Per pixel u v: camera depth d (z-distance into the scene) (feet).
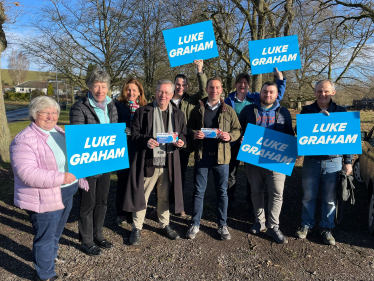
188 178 18.42
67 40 41.81
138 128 10.07
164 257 9.54
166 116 10.25
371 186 13.79
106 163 8.61
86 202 9.23
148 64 48.32
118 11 42.42
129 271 8.77
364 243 10.60
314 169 10.46
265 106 10.52
